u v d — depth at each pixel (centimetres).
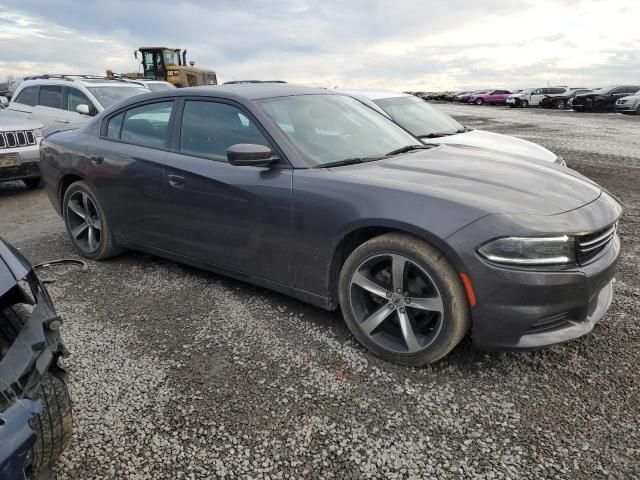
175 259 398
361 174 301
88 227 459
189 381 272
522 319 247
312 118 359
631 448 219
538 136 1475
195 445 226
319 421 240
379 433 231
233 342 311
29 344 166
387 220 269
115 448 224
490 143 644
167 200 378
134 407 252
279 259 324
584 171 873
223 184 338
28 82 1032
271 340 312
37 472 186
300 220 304
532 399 253
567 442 223
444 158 345
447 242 251
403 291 276
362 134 369
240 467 213
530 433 229
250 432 233
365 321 292
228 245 350
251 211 327
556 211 261
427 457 217
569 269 249
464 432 231
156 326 333
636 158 1016
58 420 185
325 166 316
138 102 414
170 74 2148
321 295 312
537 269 244
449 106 4434
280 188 312
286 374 277
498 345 256
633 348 296
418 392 260
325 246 298
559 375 272
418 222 259
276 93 369
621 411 242
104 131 435
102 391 265
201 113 368
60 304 369
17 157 711
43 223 603
